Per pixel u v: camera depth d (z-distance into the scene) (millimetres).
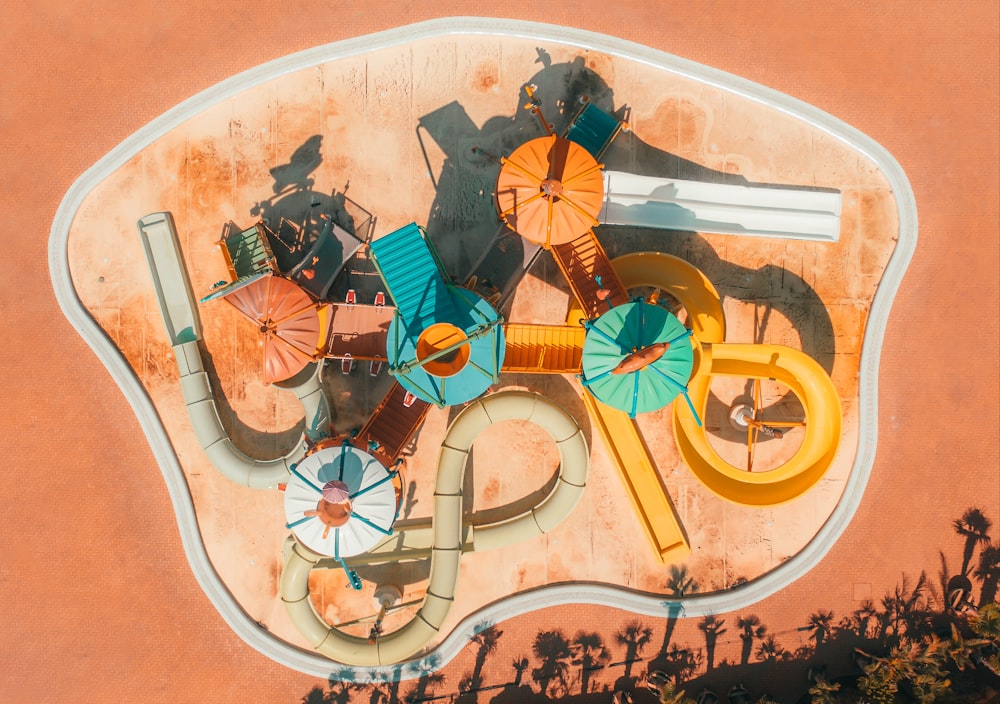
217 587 18359
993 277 18625
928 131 18469
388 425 16500
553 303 18250
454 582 17234
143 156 17953
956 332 18688
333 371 18031
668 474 18750
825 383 16172
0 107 17969
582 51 18156
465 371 14898
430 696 18672
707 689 18625
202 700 18562
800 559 18766
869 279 18531
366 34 18000
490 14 18062
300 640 18516
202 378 17469
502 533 17484
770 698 18094
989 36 18453
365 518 14641
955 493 18828
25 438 18297
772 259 18375
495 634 18656
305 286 17000
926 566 18797
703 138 18312
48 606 18438
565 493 17234
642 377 14383
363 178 18109
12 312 18156
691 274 16953
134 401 18203
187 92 17953
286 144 18031
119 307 18141
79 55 17938
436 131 18141
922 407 18750
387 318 16609
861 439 18656
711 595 18734
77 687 18500
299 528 14758
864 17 18344
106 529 18406
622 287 16109
